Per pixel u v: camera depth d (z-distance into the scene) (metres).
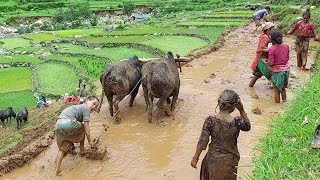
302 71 13.54
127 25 39.00
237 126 5.95
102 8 62.44
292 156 4.95
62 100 14.94
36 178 7.73
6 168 8.02
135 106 11.07
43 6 66.25
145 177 7.50
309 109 6.25
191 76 13.71
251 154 7.70
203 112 10.32
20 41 33.56
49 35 35.88
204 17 35.72
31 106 15.77
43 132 10.55
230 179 6.07
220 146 5.98
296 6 28.50
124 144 8.82
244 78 13.21
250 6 40.62
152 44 24.08
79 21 51.25
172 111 10.12
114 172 7.74
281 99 11.02
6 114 12.76
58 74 20.38
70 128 7.52
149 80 9.43
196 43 23.73
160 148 8.58
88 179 7.55
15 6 63.78
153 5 63.06
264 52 11.14
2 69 23.02
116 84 9.62
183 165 7.83
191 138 8.95
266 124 9.27
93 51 24.94
